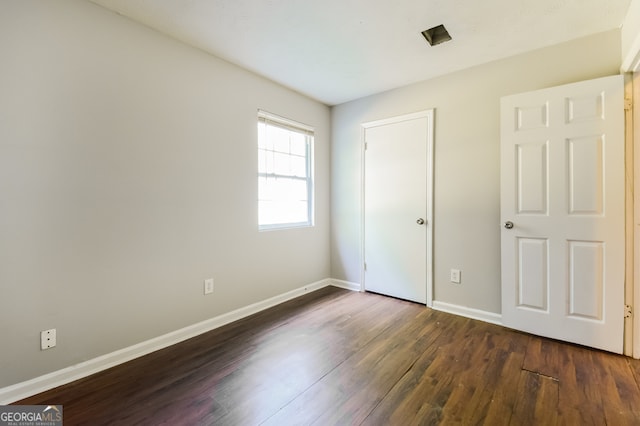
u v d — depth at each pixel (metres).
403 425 1.42
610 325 2.08
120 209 1.99
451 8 1.92
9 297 1.59
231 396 1.65
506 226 2.46
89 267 1.87
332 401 1.60
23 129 1.62
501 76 2.59
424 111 3.02
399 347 2.20
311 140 3.61
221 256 2.62
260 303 2.98
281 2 1.86
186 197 2.36
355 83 3.11
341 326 2.58
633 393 1.64
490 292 2.67
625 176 2.03
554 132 2.25
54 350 1.74
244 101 2.79
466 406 1.55
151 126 2.14
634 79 2.01
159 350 2.17
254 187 2.91
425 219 3.05
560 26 2.11
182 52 2.32
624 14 1.97
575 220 2.19
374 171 3.44
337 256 3.84
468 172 2.77
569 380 1.77
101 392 1.68
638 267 2.01
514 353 2.09
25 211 1.63
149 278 2.15
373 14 1.98
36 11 1.65
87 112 1.84
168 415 1.50
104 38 1.91
